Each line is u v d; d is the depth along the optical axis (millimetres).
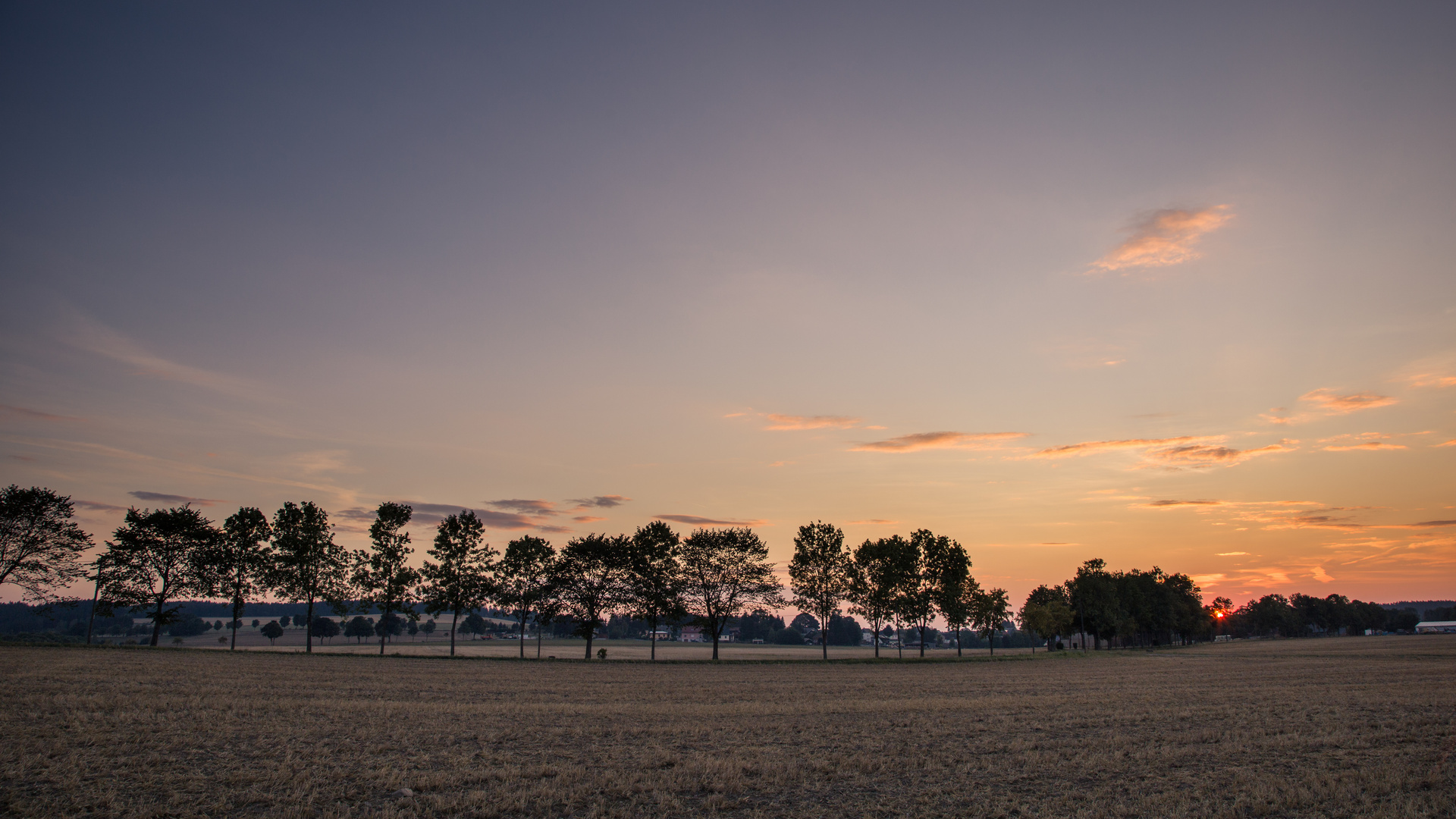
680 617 94750
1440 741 24062
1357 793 17109
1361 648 112188
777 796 17188
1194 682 50375
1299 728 27094
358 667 58062
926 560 103812
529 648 163875
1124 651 138000
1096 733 26500
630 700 38406
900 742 24703
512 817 15062
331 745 22266
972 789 17828
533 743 23688
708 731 26984
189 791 16297
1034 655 110688
